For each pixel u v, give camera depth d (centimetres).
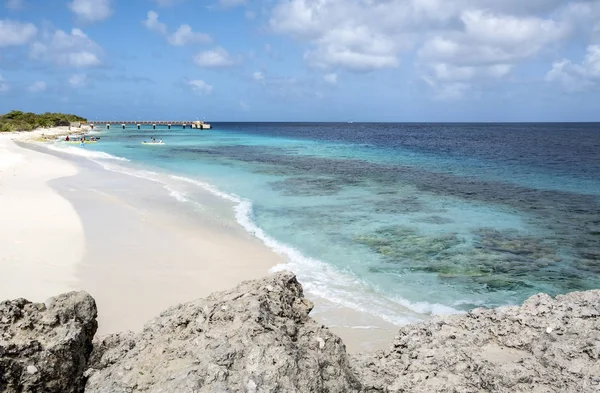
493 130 17225
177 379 400
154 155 5656
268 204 2614
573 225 2145
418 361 597
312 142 9156
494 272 1531
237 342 430
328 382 442
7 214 2125
